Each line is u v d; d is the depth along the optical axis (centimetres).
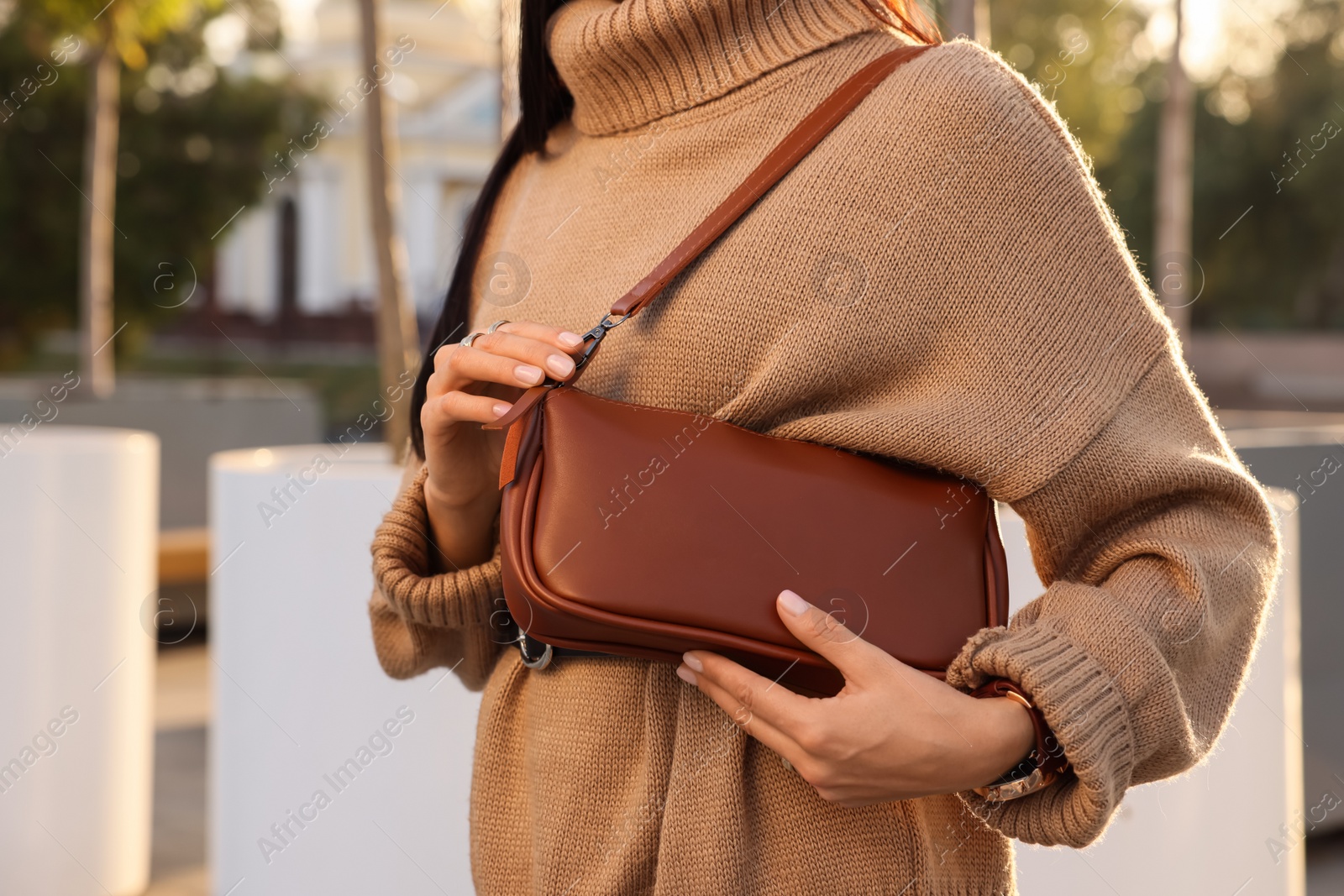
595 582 80
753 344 86
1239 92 1628
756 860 84
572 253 99
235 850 212
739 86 93
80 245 1023
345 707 199
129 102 1052
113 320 1069
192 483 615
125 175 1056
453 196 1512
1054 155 86
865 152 85
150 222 1067
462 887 189
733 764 84
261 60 1127
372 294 1711
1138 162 1612
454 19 1509
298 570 203
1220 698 88
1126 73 1334
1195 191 1616
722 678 80
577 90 101
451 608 100
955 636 82
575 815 88
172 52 1050
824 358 83
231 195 1098
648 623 79
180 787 342
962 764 78
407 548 104
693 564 80
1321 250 1662
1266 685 200
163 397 630
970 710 78
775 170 87
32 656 247
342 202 1725
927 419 82
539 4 107
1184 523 85
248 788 208
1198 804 192
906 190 84
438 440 96
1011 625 87
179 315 1355
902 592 82
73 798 253
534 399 86
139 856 270
